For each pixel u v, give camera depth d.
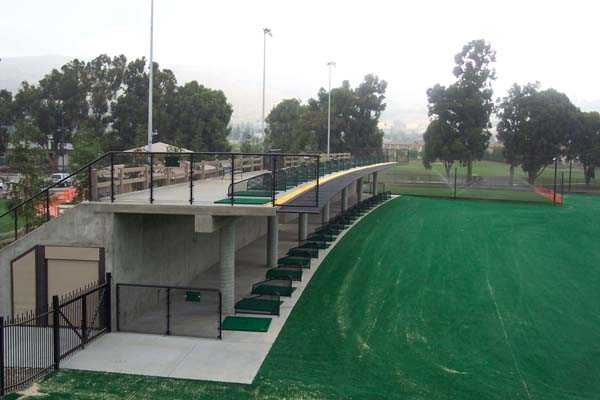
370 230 31.00
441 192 55.91
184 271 19.06
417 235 29.58
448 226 32.91
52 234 13.98
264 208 13.60
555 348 13.99
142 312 15.55
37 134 26.56
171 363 12.05
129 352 12.62
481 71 62.59
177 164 14.21
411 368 12.34
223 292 15.55
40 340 13.03
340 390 10.99
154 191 17.92
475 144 62.22
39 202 22.56
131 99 69.19
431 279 20.39
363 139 73.81
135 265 15.06
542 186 61.84
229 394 10.62
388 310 16.56
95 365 11.84
